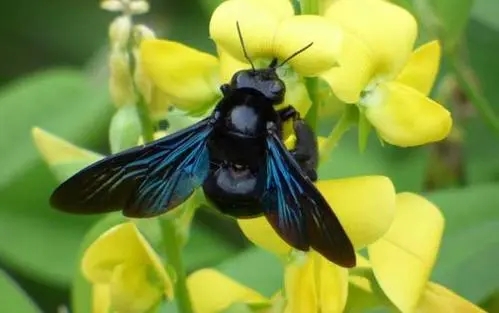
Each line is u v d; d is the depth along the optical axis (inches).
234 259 12.9
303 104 10.5
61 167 11.7
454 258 12.9
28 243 15.0
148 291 10.9
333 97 10.8
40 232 15.0
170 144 10.2
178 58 10.6
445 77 14.7
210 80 10.7
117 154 10.1
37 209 15.1
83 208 10.0
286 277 10.6
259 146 10.0
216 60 10.7
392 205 10.4
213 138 10.1
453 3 13.3
